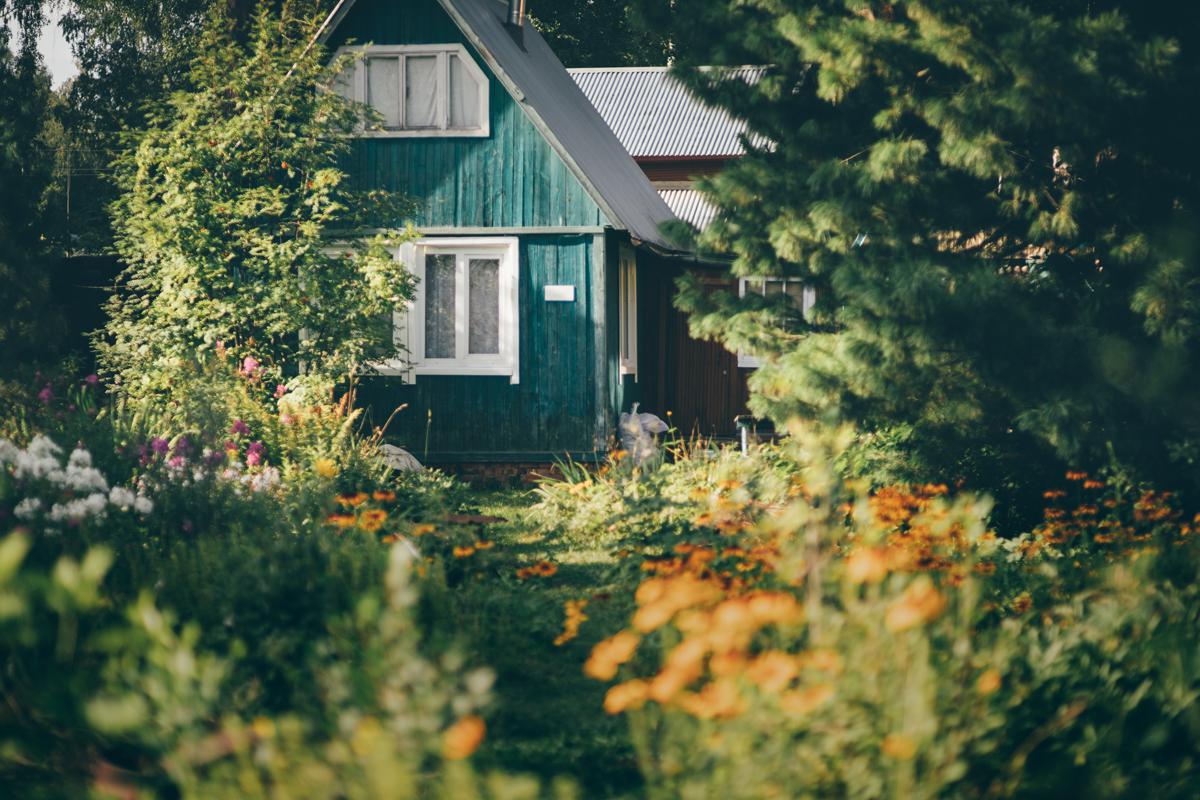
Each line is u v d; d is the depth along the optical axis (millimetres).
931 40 9703
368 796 3633
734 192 11055
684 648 4059
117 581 6672
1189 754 5082
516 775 5367
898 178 10211
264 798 3807
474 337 17766
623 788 5258
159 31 37844
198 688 4652
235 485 8992
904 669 4246
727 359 22906
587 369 17500
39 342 18062
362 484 12102
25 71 24953
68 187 32750
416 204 16562
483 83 17453
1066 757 4828
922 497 8734
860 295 9977
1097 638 5434
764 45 11008
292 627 5930
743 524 9359
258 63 15664
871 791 4051
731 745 3994
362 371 15836
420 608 6707
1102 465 10609
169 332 14922
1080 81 9211
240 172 15523
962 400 10578
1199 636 5762
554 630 7477
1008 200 10602
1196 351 9344
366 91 17609
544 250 17516
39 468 7227
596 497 12797
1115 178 10445
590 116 23781
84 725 4707
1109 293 9992
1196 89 9547
